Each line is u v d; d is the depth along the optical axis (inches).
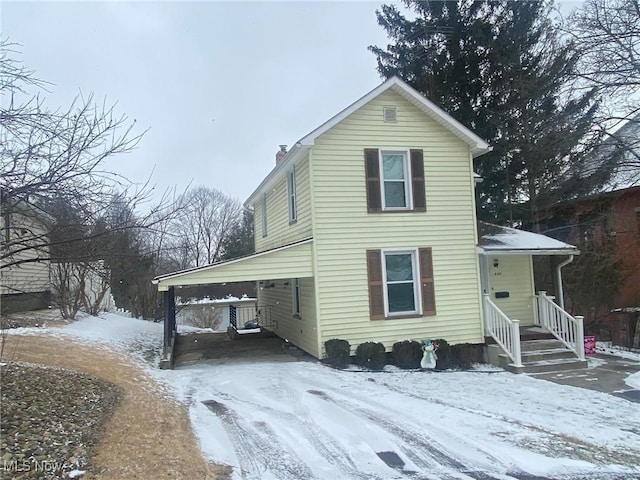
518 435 268.1
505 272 585.3
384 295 501.4
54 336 474.6
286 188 605.3
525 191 900.6
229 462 223.6
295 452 237.6
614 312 645.9
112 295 1013.2
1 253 269.4
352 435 262.1
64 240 247.9
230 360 511.8
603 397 358.6
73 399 271.9
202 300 1360.7
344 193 497.0
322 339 482.3
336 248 491.5
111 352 462.9
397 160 524.1
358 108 496.1
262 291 855.7
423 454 238.4
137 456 213.2
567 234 851.4
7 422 219.5
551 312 537.0
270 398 336.2
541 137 794.8
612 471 221.6
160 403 308.0
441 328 514.0
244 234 1779.0
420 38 910.4
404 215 513.0
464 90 896.9
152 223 275.6
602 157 722.2
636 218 746.2
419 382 406.6
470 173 538.9
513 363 472.4
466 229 532.1
